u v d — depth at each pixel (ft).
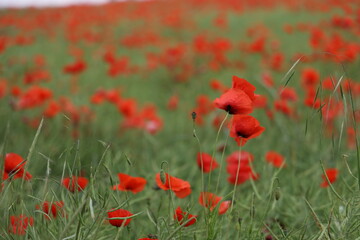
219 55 24.34
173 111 19.29
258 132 5.47
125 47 33.91
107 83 23.80
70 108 12.85
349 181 8.54
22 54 29.07
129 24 45.52
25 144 11.91
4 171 5.84
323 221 6.59
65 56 30.53
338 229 5.52
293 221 7.64
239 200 8.48
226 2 56.13
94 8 56.18
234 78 5.47
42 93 13.52
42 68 24.29
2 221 5.37
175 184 5.59
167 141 15.06
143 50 32.91
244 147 12.73
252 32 34.45
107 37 36.83
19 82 20.95
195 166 11.84
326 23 33.55
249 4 54.08
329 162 10.63
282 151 12.20
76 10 53.21
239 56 29.60
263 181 9.35
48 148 9.84
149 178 9.31
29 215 5.51
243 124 5.43
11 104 13.26
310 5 47.60
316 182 9.09
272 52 29.89
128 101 14.38
